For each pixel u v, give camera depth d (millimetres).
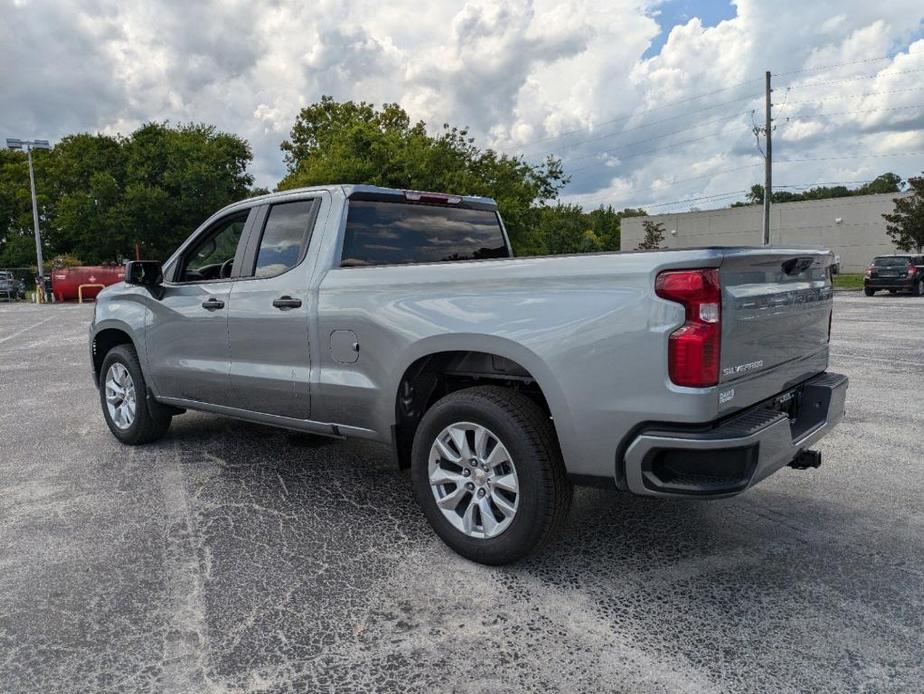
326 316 3748
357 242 3959
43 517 3863
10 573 3172
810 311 3430
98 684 2352
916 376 7855
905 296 24031
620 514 3842
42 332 15531
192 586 3037
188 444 5387
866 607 2785
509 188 28297
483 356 3344
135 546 3463
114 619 2766
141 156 47938
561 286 2869
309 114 46156
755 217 51562
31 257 52875
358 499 4133
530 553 3090
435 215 4426
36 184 53000
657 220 57906
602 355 2742
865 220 46125
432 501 3338
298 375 3938
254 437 5586
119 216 45812
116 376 5441
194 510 3959
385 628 2688
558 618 2744
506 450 3023
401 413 3537
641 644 2553
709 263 2561
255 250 4324
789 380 3250
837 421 3475
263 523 3758
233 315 4309
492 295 3084
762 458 2678
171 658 2498
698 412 2566
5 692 2305
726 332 2639
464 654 2510
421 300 3332
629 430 2719
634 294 2670
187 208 47719
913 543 3393
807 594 2898
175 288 4785
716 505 3949
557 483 2986
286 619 2758
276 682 2357
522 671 2400
